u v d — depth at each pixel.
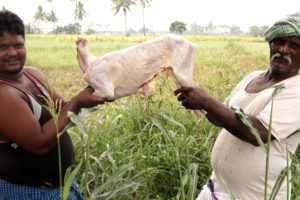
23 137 2.23
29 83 2.51
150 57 2.26
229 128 2.22
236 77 8.13
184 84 2.25
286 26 2.18
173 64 2.25
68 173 1.96
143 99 4.86
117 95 2.33
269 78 2.40
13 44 2.29
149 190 3.69
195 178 2.23
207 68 14.23
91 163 3.82
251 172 2.39
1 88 2.25
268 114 2.21
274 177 2.38
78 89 11.05
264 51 25.27
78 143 4.01
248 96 2.45
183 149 4.06
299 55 2.23
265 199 1.97
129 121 4.79
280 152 2.35
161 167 3.93
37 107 2.37
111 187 2.78
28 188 2.44
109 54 2.30
